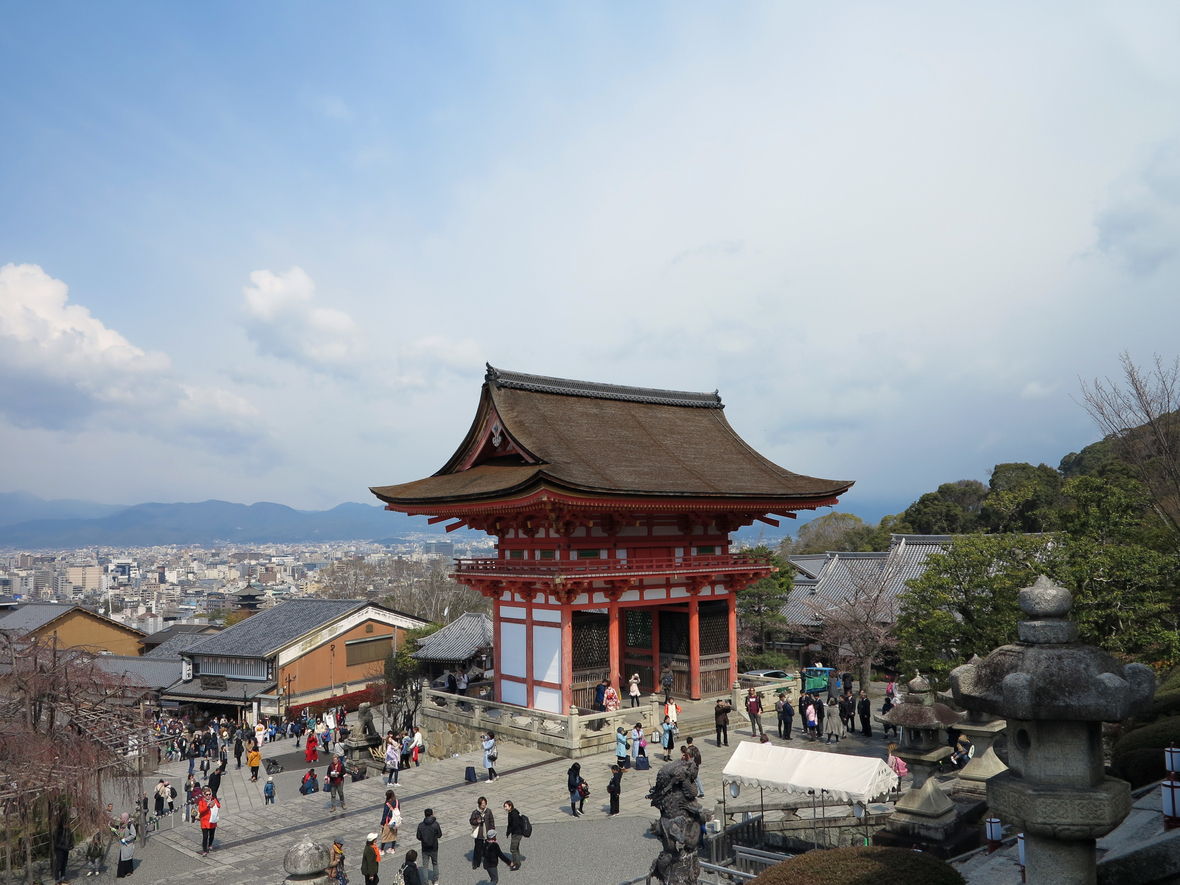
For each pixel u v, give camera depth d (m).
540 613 44.72
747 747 24.67
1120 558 33.28
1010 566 37.53
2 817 29.36
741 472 49.84
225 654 79.94
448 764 39.75
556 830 28.98
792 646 74.00
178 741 56.66
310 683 81.06
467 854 27.30
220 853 30.56
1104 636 34.81
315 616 85.19
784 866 13.34
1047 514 40.72
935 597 38.19
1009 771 9.45
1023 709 8.45
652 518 47.75
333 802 34.50
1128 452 34.72
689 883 15.47
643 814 30.39
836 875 12.65
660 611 50.62
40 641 36.56
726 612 50.31
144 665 87.75
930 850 19.69
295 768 48.81
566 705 42.62
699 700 47.62
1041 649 8.94
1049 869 8.96
